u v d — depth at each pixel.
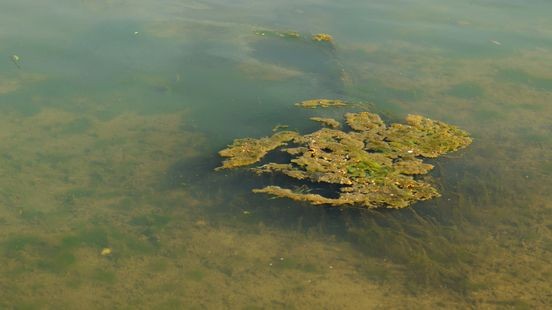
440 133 12.93
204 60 16.67
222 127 13.22
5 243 9.55
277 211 10.36
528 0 22.84
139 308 8.28
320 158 11.59
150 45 17.48
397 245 9.62
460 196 10.95
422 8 21.56
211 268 9.12
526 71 16.86
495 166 12.08
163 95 14.73
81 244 9.59
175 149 12.38
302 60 16.91
